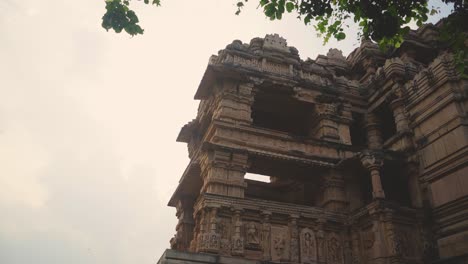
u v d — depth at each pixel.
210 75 27.56
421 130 25.34
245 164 24.58
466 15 13.91
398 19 14.28
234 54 29.17
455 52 15.20
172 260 19.16
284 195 31.73
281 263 21.16
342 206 25.36
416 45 32.53
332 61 36.16
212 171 23.81
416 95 26.20
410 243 21.88
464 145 21.92
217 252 21.25
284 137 26.77
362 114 31.27
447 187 22.53
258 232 23.02
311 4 14.41
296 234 23.38
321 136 28.52
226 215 22.73
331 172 26.30
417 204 24.09
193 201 31.16
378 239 21.89
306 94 29.66
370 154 24.11
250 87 28.03
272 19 14.72
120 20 13.48
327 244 23.69
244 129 26.08
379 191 23.02
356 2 14.29
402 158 25.17
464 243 20.39
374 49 34.44
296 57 31.06
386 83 29.67
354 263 23.19
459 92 23.28
